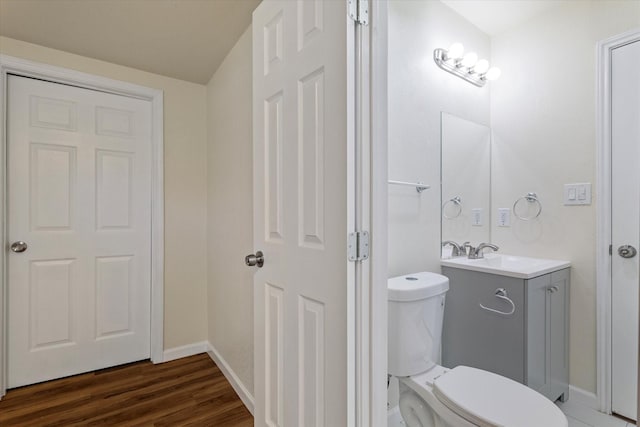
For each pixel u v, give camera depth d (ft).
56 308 6.91
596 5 6.10
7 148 6.39
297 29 3.78
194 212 8.33
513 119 7.26
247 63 6.11
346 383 3.12
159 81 7.89
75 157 7.08
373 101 3.24
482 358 5.68
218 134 7.65
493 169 7.59
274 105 4.23
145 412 5.85
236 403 6.16
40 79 6.71
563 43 6.53
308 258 3.59
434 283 4.90
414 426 4.75
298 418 3.78
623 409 5.74
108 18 5.77
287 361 3.98
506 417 3.61
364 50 3.19
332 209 3.26
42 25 5.92
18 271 6.52
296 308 3.80
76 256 7.11
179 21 5.89
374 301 3.26
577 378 6.24
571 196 6.38
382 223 3.34
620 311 5.78
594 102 6.10
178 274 8.09
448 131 6.57
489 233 7.54
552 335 5.80
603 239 5.94
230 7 5.54
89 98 7.23
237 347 6.57
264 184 4.46
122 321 7.62
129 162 7.68
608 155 5.92
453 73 6.64
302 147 3.69
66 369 7.01
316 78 3.48
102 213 7.39
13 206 6.47
